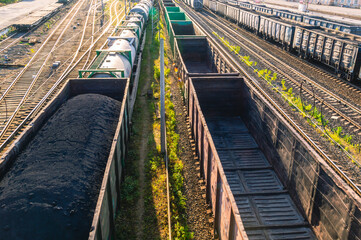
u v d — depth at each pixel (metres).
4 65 27.27
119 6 71.62
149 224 10.23
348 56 19.34
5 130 15.72
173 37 28.53
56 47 34.69
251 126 15.41
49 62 28.41
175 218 10.23
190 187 11.87
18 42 37.47
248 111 15.84
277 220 9.73
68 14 59.81
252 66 23.84
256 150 14.04
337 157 11.73
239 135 15.45
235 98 17.06
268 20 32.19
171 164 13.44
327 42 21.69
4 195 7.38
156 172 13.02
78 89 15.02
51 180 7.89
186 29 38.59
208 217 10.27
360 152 12.13
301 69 23.14
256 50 29.41
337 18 38.53
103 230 7.07
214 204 9.33
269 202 10.57
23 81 23.23
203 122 10.95
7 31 44.22
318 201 8.84
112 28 47.03
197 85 16.53
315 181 8.97
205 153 11.00
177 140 15.34
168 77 25.20
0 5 70.38
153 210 10.83
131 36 25.12
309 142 12.83
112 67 16.50
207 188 10.56
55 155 9.07
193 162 13.49
